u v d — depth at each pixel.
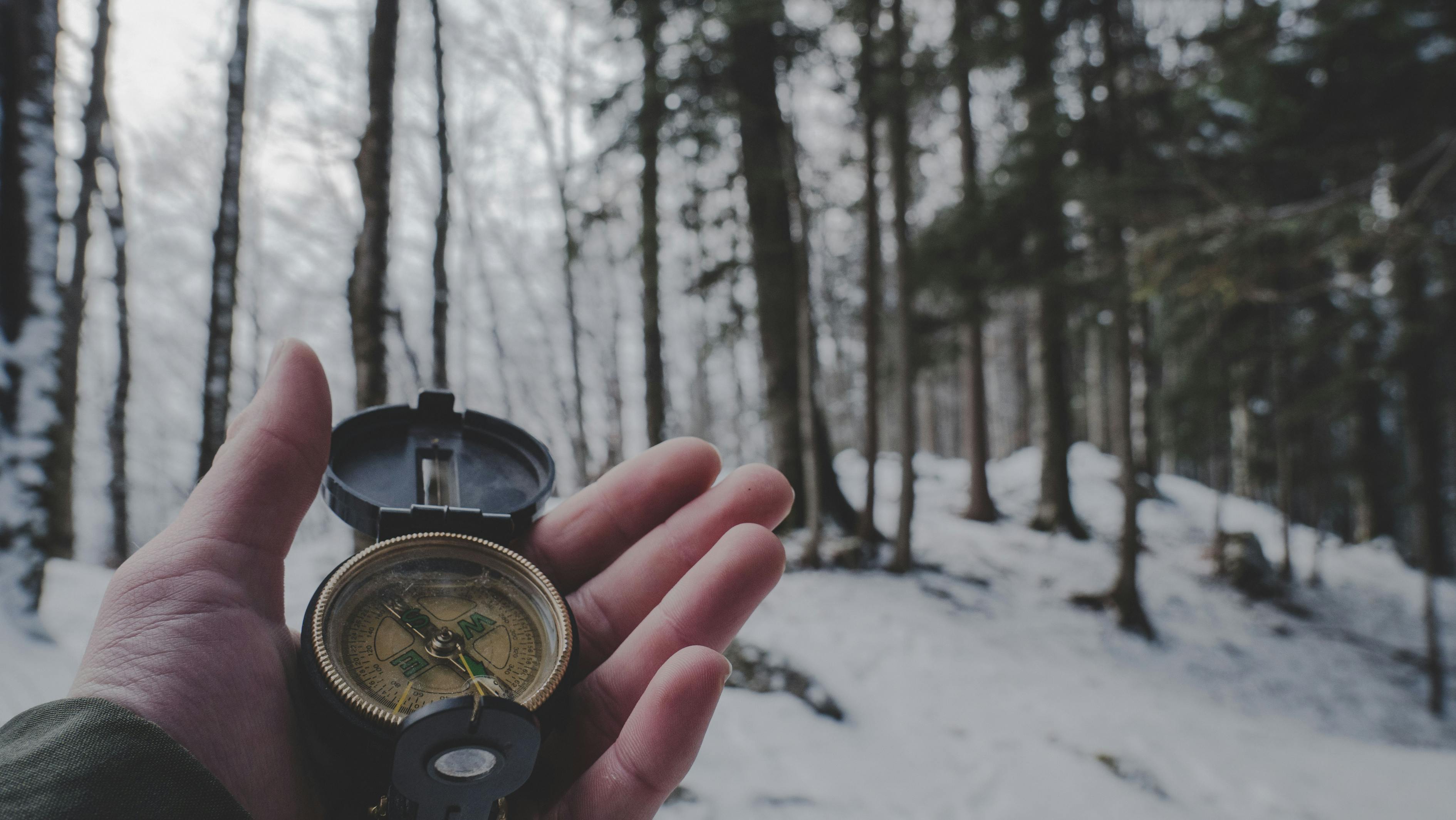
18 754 0.69
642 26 9.72
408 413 1.27
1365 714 8.91
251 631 0.92
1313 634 10.98
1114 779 4.80
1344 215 6.94
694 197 10.87
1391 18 7.23
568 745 1.02
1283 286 11.99
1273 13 7.54
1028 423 22.53
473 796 0.76
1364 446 14.20
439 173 5.19
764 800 3.83
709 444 1.30
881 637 6.73
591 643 1.19
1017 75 10.85
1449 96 7.61
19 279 4.47
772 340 10.29
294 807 0.91
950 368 20.03
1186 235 7.37
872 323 9.25
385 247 4.58
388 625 0.99
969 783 4.45
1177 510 15.73
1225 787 4.91
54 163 4.73
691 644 1.04
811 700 5.09
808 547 8.71
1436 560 14.71
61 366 5.35
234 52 7.83
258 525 0.97
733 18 8.34
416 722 0.69
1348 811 4.76
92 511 13.34
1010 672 6.59
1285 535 13.22
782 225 10.20
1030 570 10.72
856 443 22.27
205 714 0.84
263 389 1.01
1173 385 14.44
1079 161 8.80
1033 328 16.36
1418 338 9.92
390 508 1.10
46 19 4.78
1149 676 8.20
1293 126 8.38
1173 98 9.46
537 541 1.27
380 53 4.70
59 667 3.75
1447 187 7.73
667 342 18.75
